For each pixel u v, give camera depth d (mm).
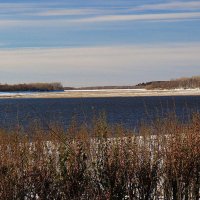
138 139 8312
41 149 7574
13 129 8461
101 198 7258
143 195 7637
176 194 7809
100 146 7582
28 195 7266
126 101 103250
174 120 8891
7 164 7246
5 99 128500
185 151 7992
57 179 7258
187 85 161750
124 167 7543
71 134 7918
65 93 176750
